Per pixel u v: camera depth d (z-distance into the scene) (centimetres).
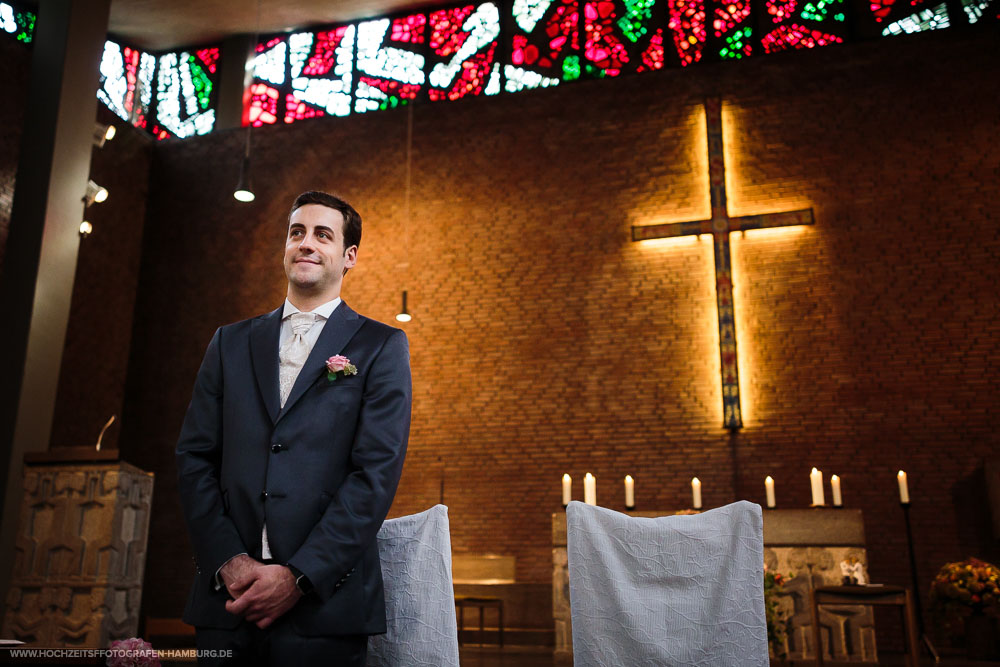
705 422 850
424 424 916
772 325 859
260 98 1098
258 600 144
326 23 1100
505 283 935
